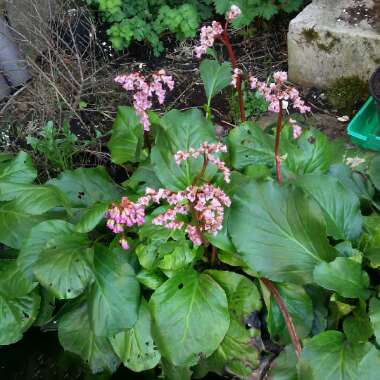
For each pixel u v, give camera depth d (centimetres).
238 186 76
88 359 81
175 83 125
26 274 78
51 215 86
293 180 80
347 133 108
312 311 76
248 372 76
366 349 67
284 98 71
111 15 127
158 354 77
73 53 123
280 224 74
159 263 75
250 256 73
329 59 115
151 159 79
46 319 86
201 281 77
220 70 92
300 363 68
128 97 121
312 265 73
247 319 77
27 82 126
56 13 126
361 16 113
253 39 133
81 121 112
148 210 83
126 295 75
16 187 83
